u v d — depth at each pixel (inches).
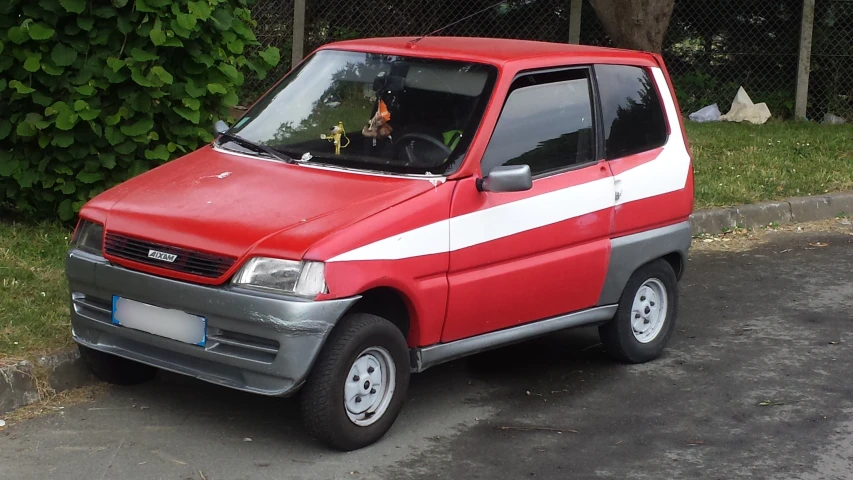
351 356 186.9
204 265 183.5
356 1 548.7
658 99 258.7
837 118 575.2
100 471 181.2
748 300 310.3
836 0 570.3
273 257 179.6
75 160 286.0
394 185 199.6
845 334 280.2
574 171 229.3
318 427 187.2
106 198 206.2
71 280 202.8
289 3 533.0
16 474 178.2
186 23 279.7
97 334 202.8
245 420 206.7
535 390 233.6
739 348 267.4
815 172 448.8
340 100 225.9
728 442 207.5
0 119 284.8
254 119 233.1
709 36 581.9
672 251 255.1
